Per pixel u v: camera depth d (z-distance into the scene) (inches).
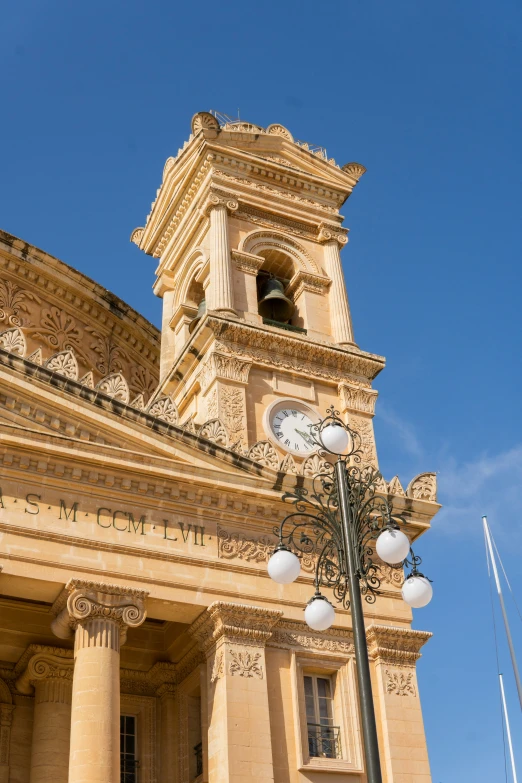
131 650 1104.8
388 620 1085.1
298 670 1011.9
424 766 1010.1
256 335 1251.2
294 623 1031.0
